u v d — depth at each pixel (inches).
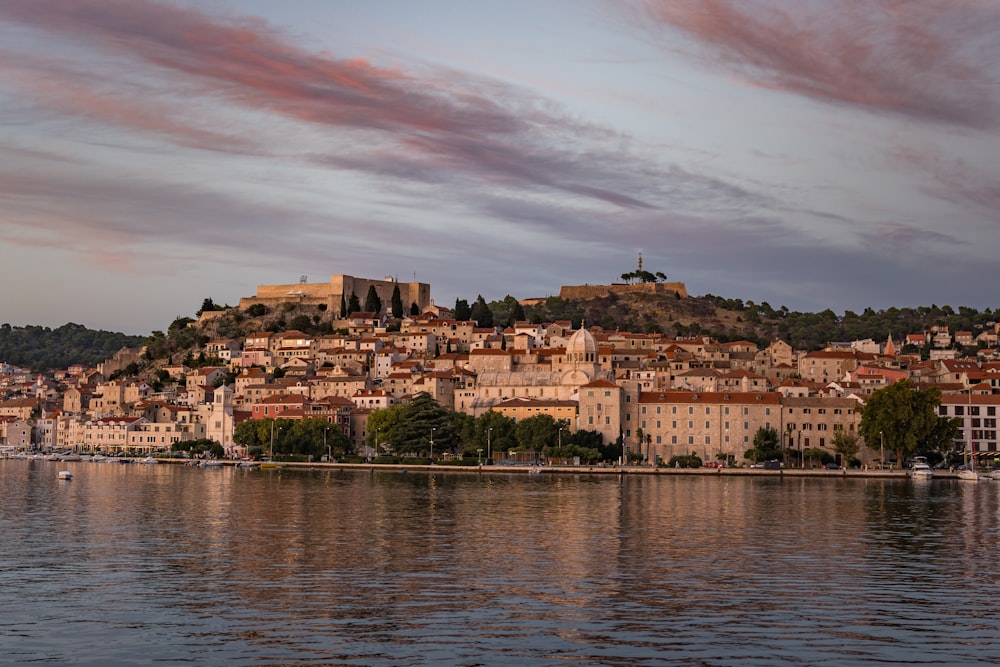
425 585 4414.4
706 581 4542.3
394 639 3528.5
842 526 6599.4
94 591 4269.2
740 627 3713.1
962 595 4284.0
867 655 3380.9
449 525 6520.7
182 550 5364.2
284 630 3636.8
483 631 3636.8
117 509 7504.9
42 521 6663.4
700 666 3265.3
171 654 3356.3
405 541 5738.2
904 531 6348.4
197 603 4045.3
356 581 4498.0
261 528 6309.1
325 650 3400.6
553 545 5610.2
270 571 4739.2
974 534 6220.5
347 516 7047.2
